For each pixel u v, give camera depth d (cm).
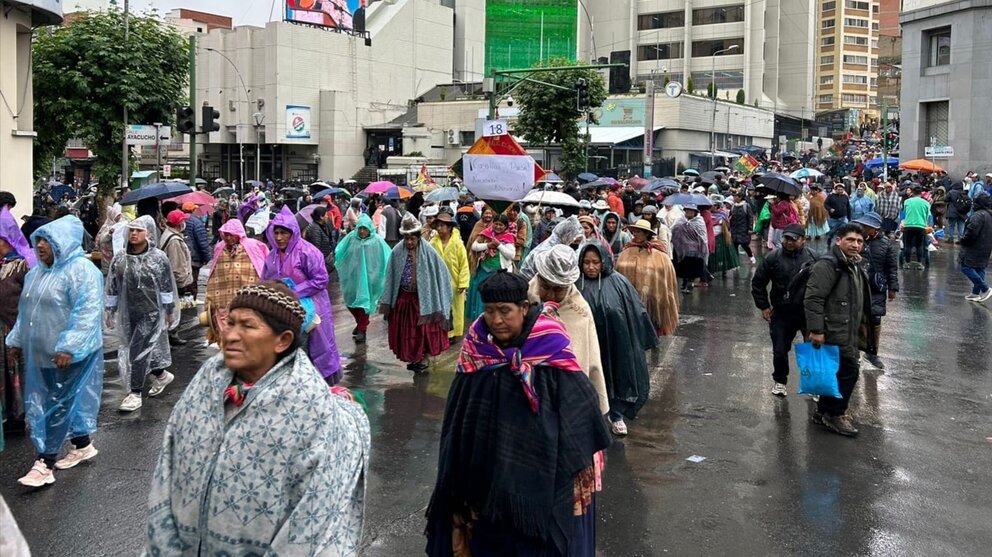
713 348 1098
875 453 689
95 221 2134
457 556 372
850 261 723
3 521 224
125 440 703
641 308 698
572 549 357
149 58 2148
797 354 739
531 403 349
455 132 5347
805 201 2317
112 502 573
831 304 723
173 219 1192
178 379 912
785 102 7600
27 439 713
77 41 2059
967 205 2394
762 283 854
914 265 1903
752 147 5706
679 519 553
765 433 740
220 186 3512
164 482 278
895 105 7456
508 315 352
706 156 5172
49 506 565
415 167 4612
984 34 3334
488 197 906
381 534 525
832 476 634
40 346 595
